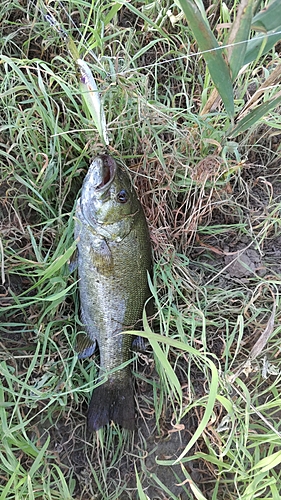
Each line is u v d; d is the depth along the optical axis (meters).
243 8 0.38
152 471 0.58
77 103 0.57
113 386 0.57
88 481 0.56
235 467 0.57
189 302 0.58
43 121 0.53
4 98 0.53
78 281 0.55
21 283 0.56
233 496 0.57
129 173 0.58
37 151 0.54
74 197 0.58
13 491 0.48
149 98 0.58
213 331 0.60
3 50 0.56
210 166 0.57
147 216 0.60
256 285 0.61
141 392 0.59
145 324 0.45
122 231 0.52
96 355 0.57
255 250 0.63
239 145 0.60
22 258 0.52
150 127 0.54
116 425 0.57
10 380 0.49
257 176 0.64
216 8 0.61
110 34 0.58
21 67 0.54
